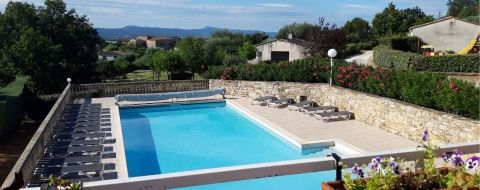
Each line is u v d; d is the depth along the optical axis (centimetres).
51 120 1248
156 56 3694
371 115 1460
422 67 2450
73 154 1019
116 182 401
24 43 2573
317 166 462
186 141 1405
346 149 1184
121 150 1114
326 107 1669
